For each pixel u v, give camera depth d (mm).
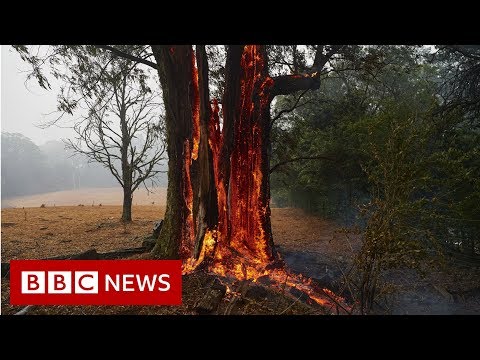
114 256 7965
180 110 7219
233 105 7176
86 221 15164
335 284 6500
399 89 16828
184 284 5887
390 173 4469
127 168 15477
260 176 7648
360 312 5004
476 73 9961
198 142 7328
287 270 7477
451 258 8016
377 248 4316
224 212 7266
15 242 10133
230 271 6688
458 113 7230
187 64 7125
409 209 4348
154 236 9570
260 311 4883
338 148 13609
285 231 14258
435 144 7336
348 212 14992
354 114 13766
